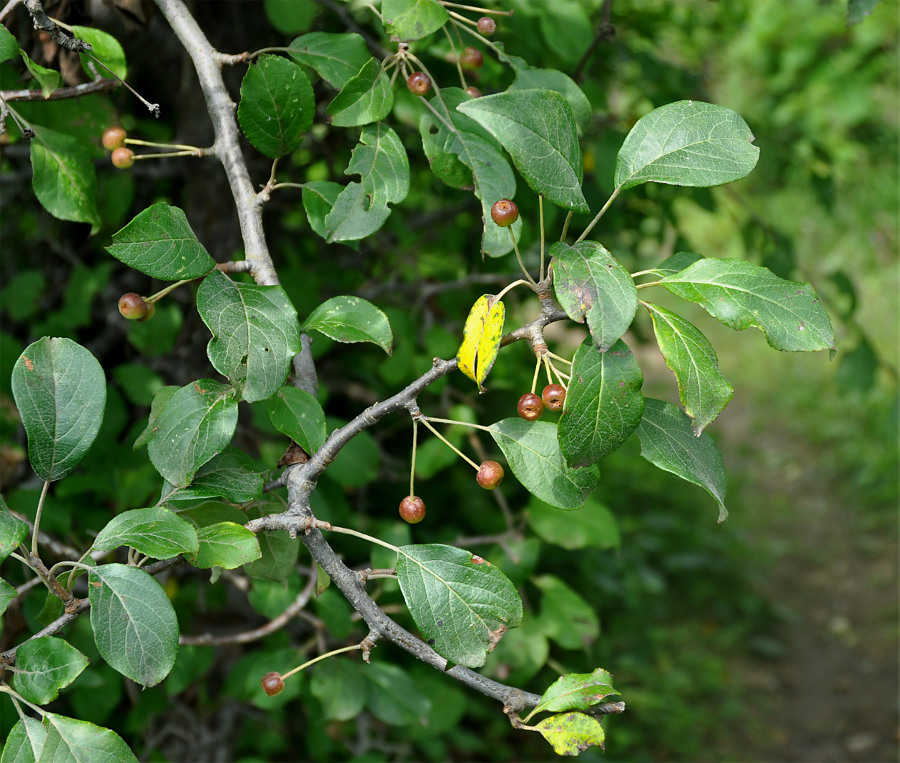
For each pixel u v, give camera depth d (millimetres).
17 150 1165
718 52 2445
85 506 1009
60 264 1336
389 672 1046
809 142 1758
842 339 4398
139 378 1036
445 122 824
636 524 2797
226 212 1206
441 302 1379
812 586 3145
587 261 710
